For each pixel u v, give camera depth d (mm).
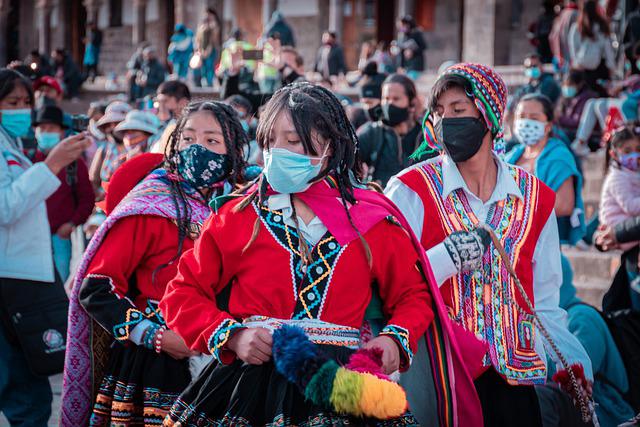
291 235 3441
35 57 27594
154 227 4289
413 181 4121
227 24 37344
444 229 4070
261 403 3361
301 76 12375
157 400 4152
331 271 3428
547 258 4215
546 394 4191
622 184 6996
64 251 8703
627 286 5895
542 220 4180
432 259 3867
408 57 23766
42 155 6906
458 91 4051
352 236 3449
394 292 3566
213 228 3494
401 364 3439
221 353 3338
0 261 5375
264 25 34000
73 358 4422
